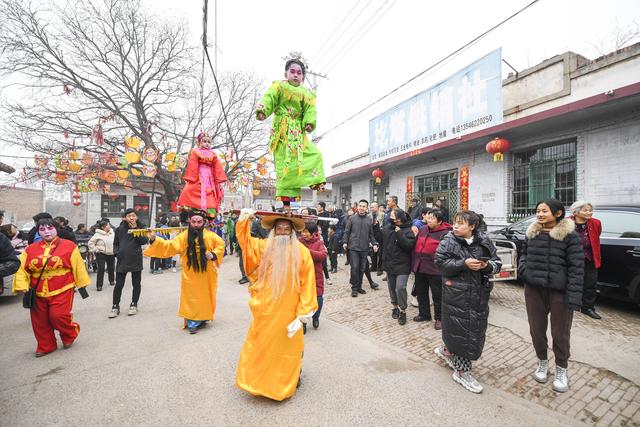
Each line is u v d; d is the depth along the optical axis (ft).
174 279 29.04
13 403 9.57
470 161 33.40
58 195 81.25
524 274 10.62
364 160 49.39
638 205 18.12
